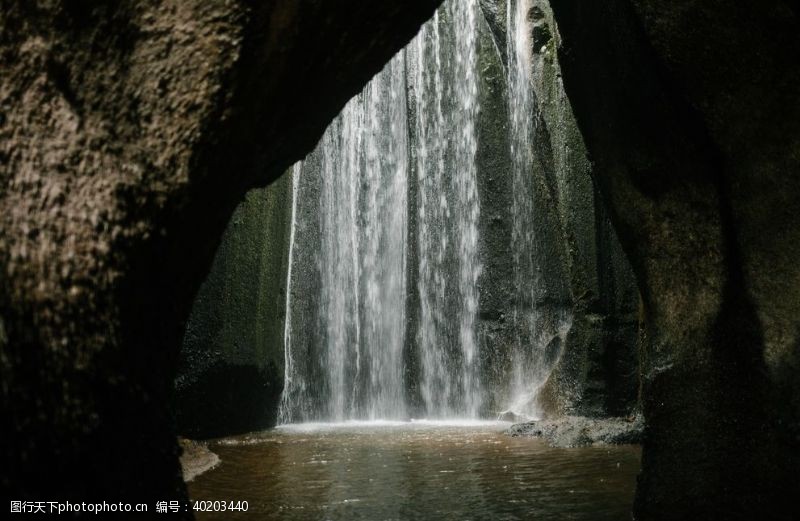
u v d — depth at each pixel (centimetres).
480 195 1413
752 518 393
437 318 1428
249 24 291
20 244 253
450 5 1538
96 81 279
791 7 378
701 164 430
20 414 242
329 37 346
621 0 447
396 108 1573
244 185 364
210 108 287
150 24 283
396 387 1440
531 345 1286
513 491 544
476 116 1453
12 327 245
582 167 1149
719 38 396
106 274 266
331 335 1400
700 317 428
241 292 1052
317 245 1400
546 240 1279
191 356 970
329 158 1460
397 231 1520
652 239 458
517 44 1367
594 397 1082
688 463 417
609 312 1104
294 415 1301
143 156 280
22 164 261
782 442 385
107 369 264
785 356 390
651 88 442
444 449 825
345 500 518
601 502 497
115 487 266
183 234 302
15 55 267
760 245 407
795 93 392
